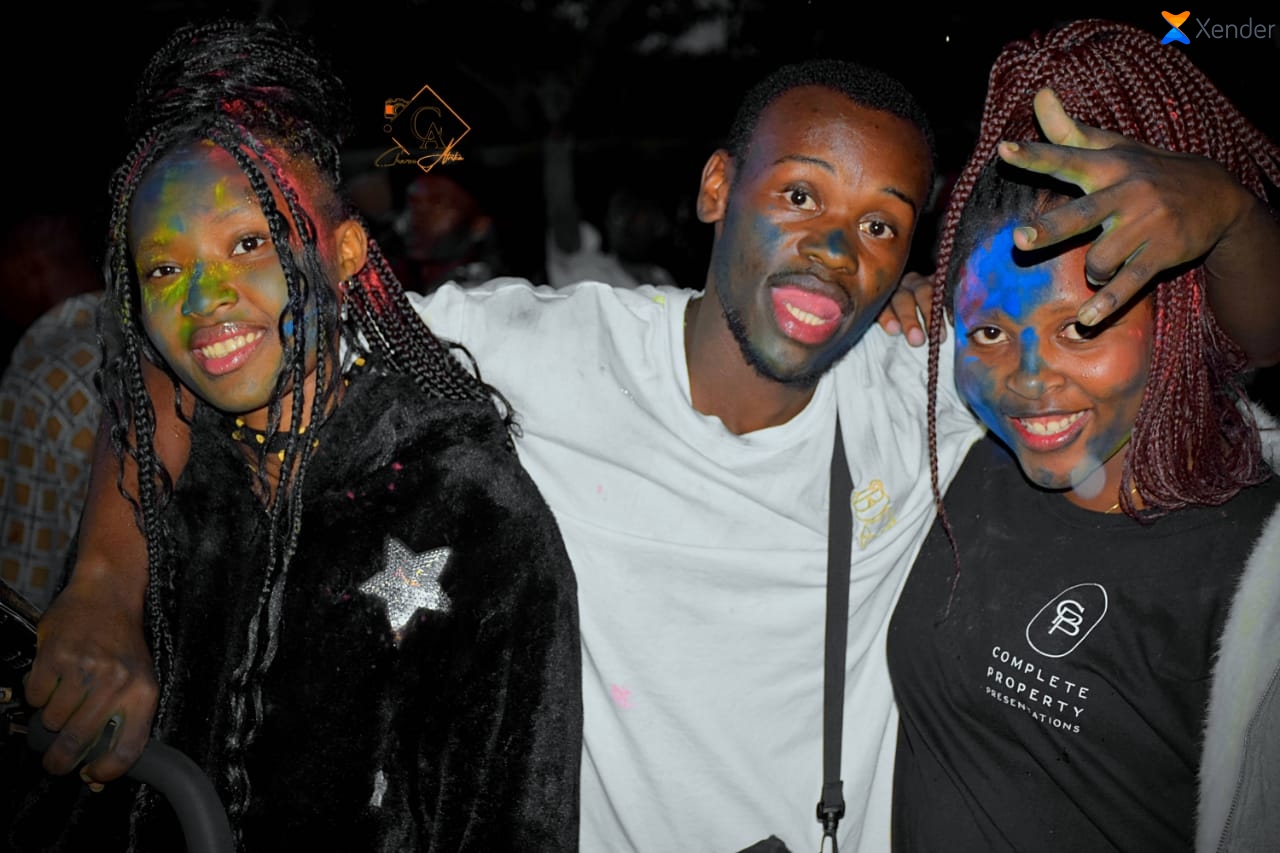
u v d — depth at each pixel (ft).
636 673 7.20
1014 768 6.82
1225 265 5.84
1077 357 6.17
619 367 7.24
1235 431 6.50
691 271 29.17
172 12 15.53
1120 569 6.52
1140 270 5.13
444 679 6.02
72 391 10.86
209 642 5.99
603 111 41.27
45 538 10.94
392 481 6.07
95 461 6.28
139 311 5.76
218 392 5.60
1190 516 6.43
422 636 6.01
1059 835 6.77
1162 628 6.44
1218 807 6.43
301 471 5.67
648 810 7.34
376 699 5.97
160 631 5.77
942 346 7.47
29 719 5.46
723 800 7.32
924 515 7.29
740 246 6.94
